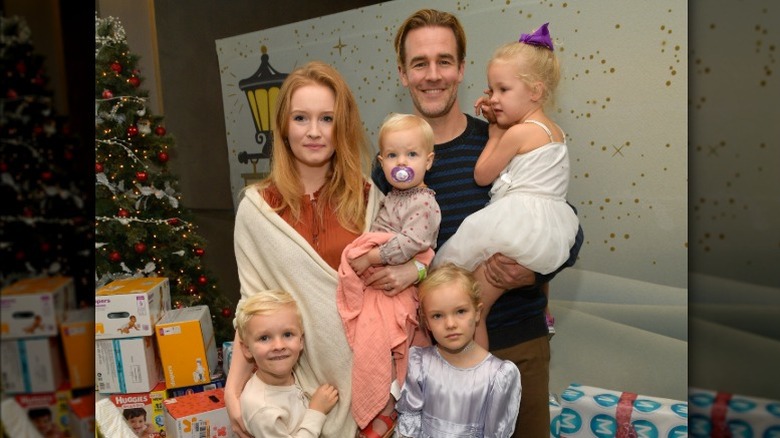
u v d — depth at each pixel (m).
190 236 2.15
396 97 1.90
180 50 2.12
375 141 1.95
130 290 2.06
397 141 1.53
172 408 1.96
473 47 1.83
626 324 1.78
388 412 1.64
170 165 2.17
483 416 1.60
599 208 1.78
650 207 1.72
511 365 1.61
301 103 1.60
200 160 2.15
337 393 1.64
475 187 1.73
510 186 1.65
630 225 1.75
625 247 1.76
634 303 1.76
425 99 1.75
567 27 1.75
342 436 1.64
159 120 2.15
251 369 1.68
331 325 1.60
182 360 2.06
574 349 1.84
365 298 1.60
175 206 2.16
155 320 2.09
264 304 1.57
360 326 1.59
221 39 2.09
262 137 2.06
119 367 2.08
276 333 1.57
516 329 1.75
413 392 1.62
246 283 1.67
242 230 1.67
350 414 1.63
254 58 2.06
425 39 1.72
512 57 1.62
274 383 1.64
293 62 2.03
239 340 1.67
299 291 1.61
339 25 1.96
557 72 1.65
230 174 2.12
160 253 2.17
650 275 1.74
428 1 1.86
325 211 1.66
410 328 1.62
